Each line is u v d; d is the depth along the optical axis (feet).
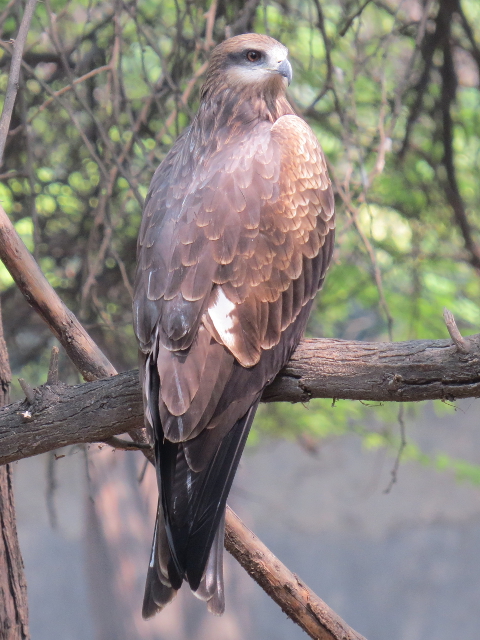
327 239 22.21
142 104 35.50
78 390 19.39
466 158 43.19
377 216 40.09
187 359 17.85
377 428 52.85
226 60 24.26
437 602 103.45
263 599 104.88
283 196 20.83
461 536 103.30
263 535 103.19
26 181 35.04
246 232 19.69
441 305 42.68
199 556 16.75
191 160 21.84
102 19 37.47
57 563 105.19
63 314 20.76
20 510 101.09
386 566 103.35
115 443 19.69
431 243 43.06
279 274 20.08
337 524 102.01
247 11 29.84
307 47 40.22
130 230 37.09
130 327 38.22
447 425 96.17
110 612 64.85
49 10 26.89
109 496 60.18
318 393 18.34
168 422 17.30
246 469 96.84
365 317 48.65
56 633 104.68
